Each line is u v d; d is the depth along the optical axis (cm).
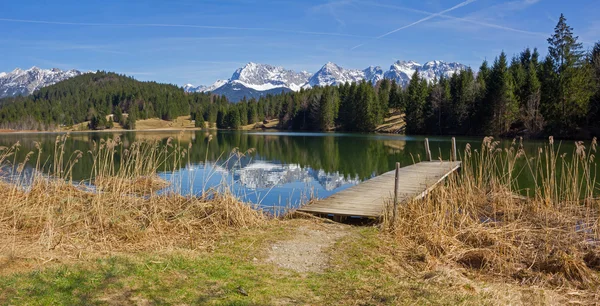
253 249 693
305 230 826
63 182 1206
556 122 4566
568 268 658
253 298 486
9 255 595
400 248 731
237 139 5684
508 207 1038
